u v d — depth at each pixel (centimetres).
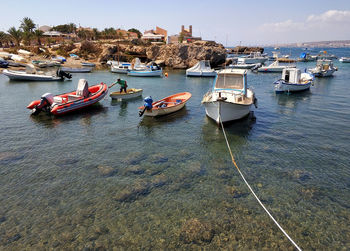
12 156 1094
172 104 1919
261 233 647
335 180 905
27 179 907
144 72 4319
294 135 1371
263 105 2125
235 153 1148
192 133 1426
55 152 1145
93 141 1289
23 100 2259
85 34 9725
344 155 1109
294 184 880
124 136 1370
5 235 638
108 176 932
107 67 5906
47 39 9125
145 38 9156
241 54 12088
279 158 1088
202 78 4328
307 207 755
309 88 2964
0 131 1424
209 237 633
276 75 4712
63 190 839
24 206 754
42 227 667
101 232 651
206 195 815
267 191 838
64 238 629
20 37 7850
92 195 812
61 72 3631
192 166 1017
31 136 1352
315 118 1702
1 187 852
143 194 820
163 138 1345
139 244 611
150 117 1741
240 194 820
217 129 1489
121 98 2280
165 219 700
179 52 6231
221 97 1449
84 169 985
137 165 1023
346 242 620
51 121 1631
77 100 1844
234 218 703
